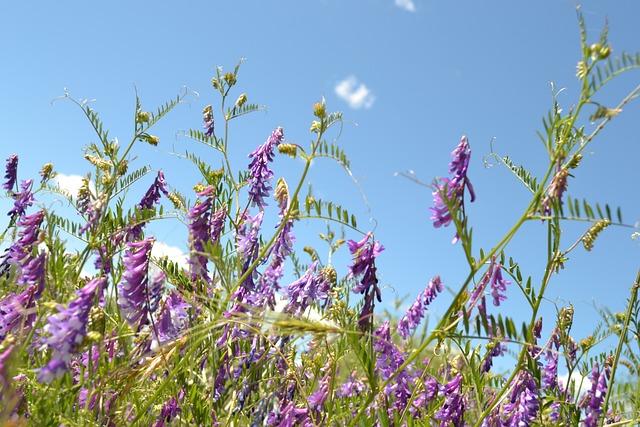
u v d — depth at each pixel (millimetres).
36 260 633
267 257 748
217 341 722
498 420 691
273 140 807
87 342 547
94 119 780
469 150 597
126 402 659
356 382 799
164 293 659
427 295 735
